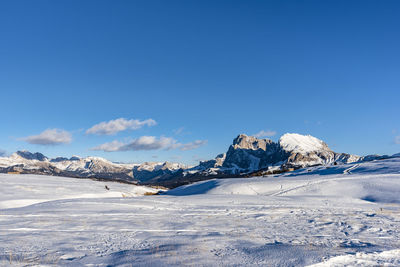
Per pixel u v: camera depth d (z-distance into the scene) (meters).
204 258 9.68
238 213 25.48
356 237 14.90
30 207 28.28
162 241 13.01
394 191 51.34
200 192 69.12
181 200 36.50
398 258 10.07
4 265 8.36
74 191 52.09
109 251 10.85
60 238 13.29
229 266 8.72
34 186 51.66
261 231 16.47
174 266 8.62
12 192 44.91
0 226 16.50
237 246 11.94
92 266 8.72
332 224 19.80
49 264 8.68
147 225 17.89
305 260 9.29
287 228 17.80
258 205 32.84
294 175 92.00
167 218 21.36
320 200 42.94
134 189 72.31
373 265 9.12
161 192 83.62
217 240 13.34
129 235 14.48
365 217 23.78
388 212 28.09
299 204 35.16
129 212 24.27
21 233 14.45
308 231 16.78
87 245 11.91
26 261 8.94
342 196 50.75
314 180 67.25
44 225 17.03
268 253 10.40
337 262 9.40
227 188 67.06
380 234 16.09
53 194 47.06
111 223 18.30
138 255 10.06
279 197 44.97
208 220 20.78
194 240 13.27
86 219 19.86
